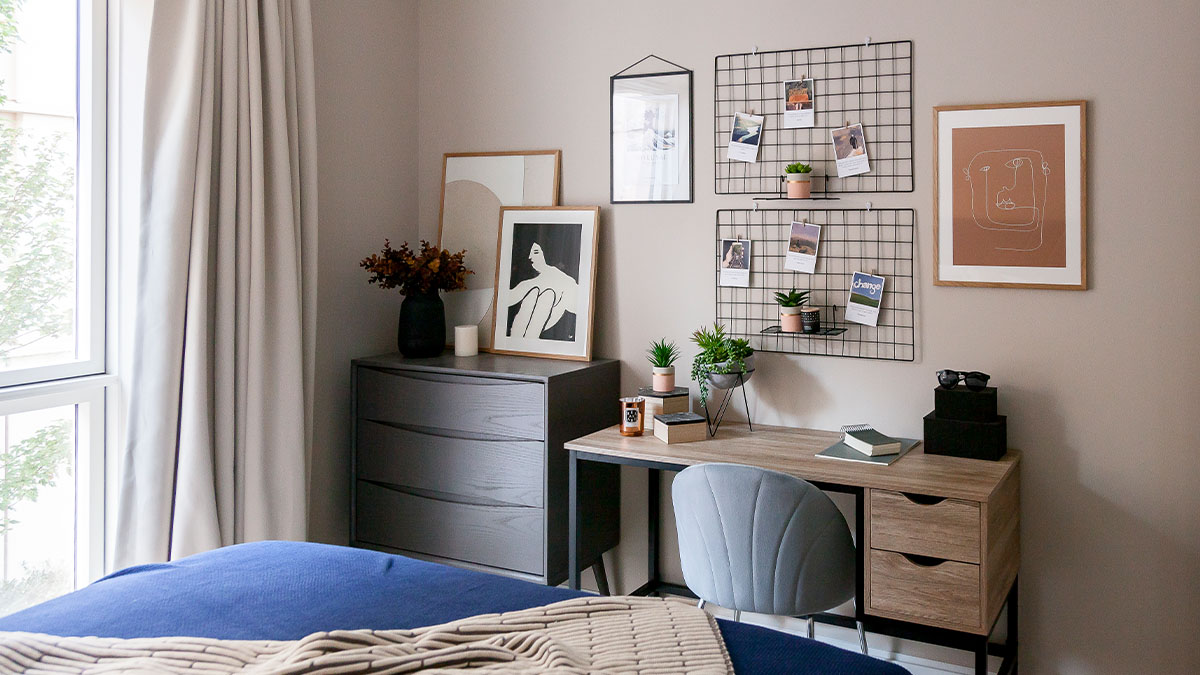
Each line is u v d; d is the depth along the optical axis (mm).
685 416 2977
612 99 3371
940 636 2377
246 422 2840
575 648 1574
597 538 3322
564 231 3441
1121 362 2678
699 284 3268
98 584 1899
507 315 3547
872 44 2926
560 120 3486
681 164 3262
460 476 3201
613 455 2822
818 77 3016
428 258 3410
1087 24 2650
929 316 2914
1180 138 2566
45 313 2637
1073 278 2707
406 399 3291
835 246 3029
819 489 2412
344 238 3434
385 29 3580
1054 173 2709
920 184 2895
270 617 1704
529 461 3062
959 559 2330
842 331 2941
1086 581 2764
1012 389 2818
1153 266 2621
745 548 2439
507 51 3570
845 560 2482
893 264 2949
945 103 2842
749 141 3131
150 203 2656
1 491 2523
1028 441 2807
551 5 3471
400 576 1935
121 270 2771
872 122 2945
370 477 3381
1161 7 2566
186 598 1782
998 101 2775
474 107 3656
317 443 3383
